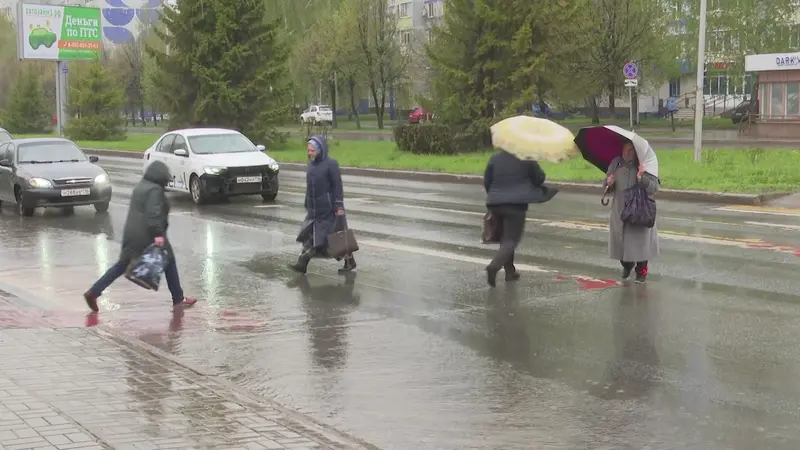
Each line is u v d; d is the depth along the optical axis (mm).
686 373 7160
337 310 9742
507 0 35188
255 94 42062
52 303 10211
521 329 8703
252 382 7184
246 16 42062
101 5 94875
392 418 6262
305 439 5410
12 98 66062
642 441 5719
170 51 44781
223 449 5195
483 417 6242
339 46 60750
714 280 10805
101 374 6867
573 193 22094
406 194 22484
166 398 6238
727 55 54906
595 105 55094
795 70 39344
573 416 6223
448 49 36594
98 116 54031
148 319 9422
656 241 10773
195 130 22469
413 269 12016
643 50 52500
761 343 7977
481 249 13586
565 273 11430
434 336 8539
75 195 19078
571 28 36562
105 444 5223
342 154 35188
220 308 9953
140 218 9586
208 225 17094
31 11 52500
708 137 42094
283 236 15492
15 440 5266
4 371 6934
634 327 8656
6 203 20875
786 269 11414
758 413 6207
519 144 10328
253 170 20906
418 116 65375
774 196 19562
